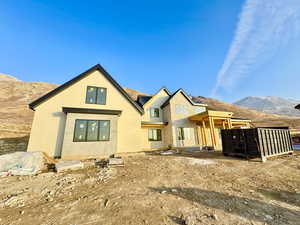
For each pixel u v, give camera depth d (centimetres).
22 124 2047
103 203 345
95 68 1227
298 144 1479
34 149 926
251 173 607
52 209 318
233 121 1845
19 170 603
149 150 1639
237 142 963
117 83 1272
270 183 486
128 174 598
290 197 376
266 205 332
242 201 353
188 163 799
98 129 1059
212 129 1438
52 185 473
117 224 260
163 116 1870
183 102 1822
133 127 1253
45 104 1020
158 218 278
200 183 488
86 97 1152
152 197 375
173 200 358
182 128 1714
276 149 949
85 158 966
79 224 262
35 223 268
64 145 939
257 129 850
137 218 279
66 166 659
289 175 573
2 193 411
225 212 299
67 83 1109
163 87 1956
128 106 1279
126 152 1166
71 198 376
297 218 277
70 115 1004
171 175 582
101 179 534
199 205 331
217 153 1164
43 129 975
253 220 269
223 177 557
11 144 1435
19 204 345
